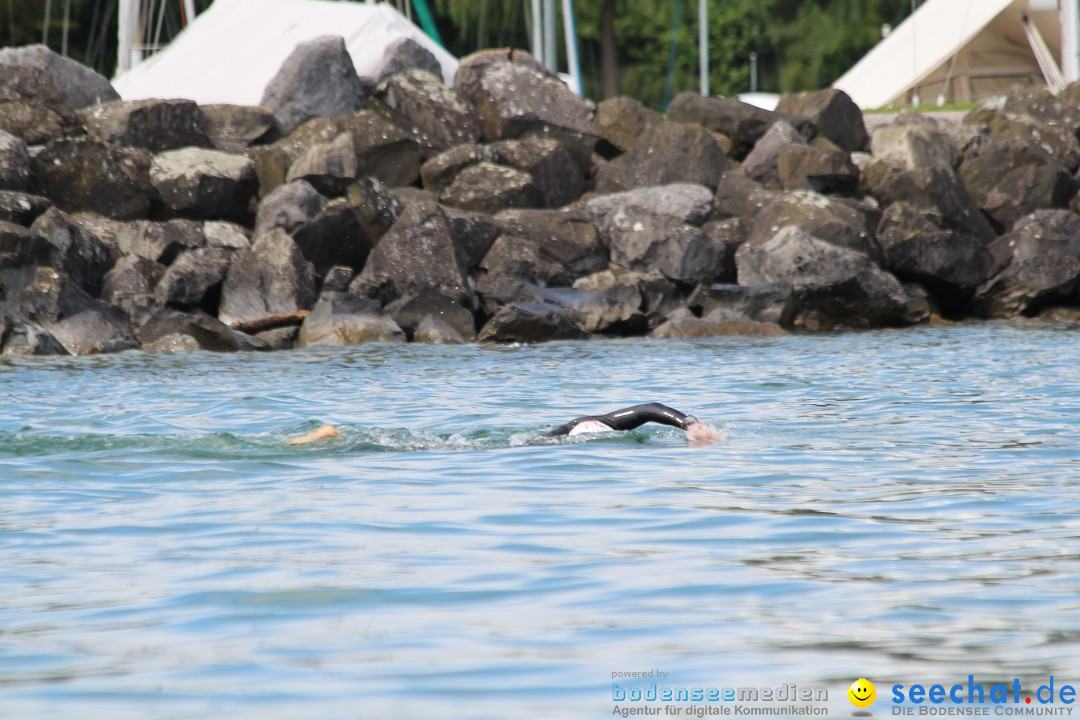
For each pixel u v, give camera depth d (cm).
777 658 1938
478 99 11669
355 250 9850
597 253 10269
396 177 10950
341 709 1742
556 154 11106
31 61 11150
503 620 2150
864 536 2756
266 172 10669
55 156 10131
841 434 4334
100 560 2605
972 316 10694
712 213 10950
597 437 4197
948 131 12075
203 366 7362
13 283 8925
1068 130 11981
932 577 2400
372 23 12825
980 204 11319
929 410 4953
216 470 3675
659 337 9238
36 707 1762
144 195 10219
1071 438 4144
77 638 2075
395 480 3506
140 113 10781
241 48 12975
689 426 4225
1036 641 2003
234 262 9456
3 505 3186
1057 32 16150
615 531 2827
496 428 4406
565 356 7744
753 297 9706
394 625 2125
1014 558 2536
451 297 9419
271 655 1973
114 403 5569
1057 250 10538
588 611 2202
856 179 11281
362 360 7619
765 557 2572
